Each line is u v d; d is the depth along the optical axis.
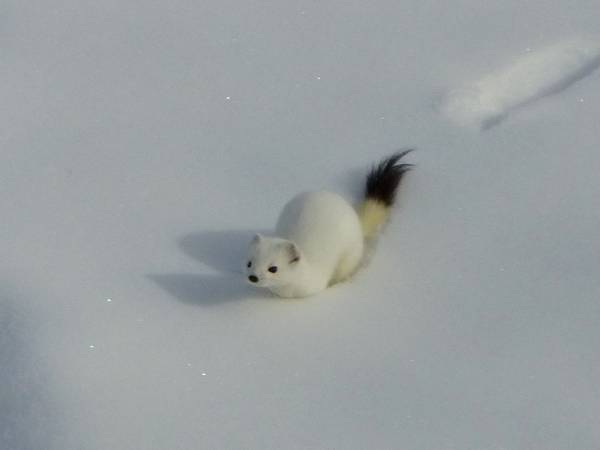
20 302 16.86
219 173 20.62
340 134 21.64
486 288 17.19
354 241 17.92
